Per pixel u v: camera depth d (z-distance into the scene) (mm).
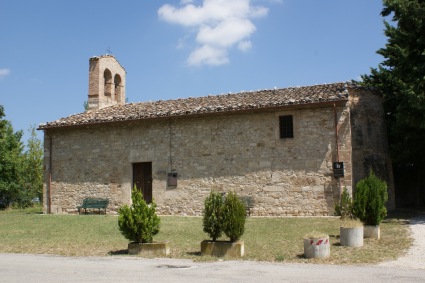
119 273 8539
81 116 22781
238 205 10719
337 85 19703
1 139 33312
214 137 19156
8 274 8508
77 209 21547
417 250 10703
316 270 8711
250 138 18531
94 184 21375
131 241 12023
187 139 19656
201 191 19141
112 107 24172
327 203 17125
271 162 18109
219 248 10609
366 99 19703
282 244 11773
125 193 20625
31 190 37406
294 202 17609
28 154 38656
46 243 12891
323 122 17453
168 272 8633
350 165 16922
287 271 8641
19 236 14359
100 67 24578
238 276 8164
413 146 20250
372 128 19641
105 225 16266
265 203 18031
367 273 8320
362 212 12438
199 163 19328
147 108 21984
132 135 20797
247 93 21531
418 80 16266
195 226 15461
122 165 20859
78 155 21891
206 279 7891
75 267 9266
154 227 11352
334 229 13953
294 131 17859
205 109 18891
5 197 35250
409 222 15711
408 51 17344
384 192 12656
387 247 11133
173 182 19703
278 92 20500
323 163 17312
